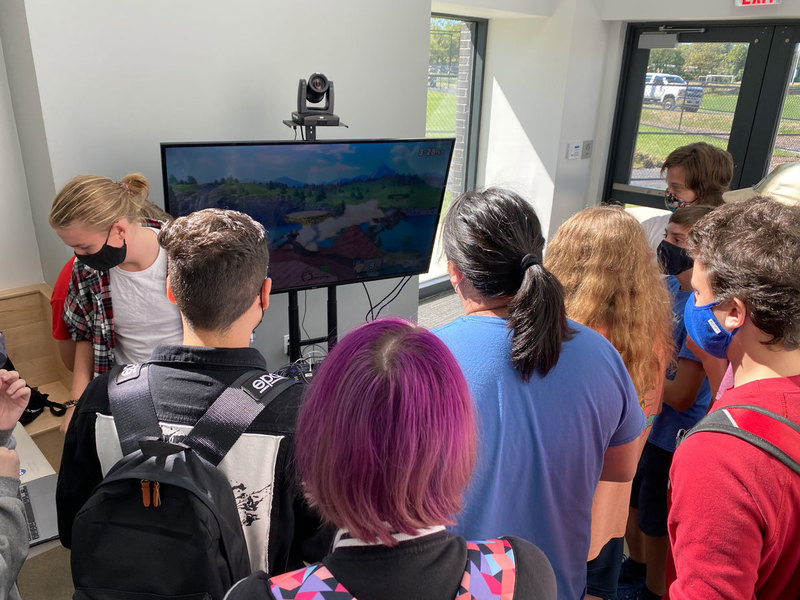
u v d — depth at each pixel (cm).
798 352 86
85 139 217
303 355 318
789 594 85
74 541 89
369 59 290
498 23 450
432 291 490
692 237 102
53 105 206
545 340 93
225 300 99
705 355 147
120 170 229
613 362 103
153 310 181
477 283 101
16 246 247
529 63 441
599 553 150
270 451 96
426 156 262
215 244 99
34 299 245
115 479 86
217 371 99
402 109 312
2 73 227
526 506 100
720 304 94
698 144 247
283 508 100
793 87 397
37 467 192
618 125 478
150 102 229
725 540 78
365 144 246
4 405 107
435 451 56
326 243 260
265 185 234
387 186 260
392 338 61
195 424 96
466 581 58
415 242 281
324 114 242
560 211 470
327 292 299
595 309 123
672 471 88
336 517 58
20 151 238
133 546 87
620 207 135
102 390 102
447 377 59
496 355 95
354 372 58
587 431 98
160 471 85
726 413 85
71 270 185
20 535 96
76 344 194
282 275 258
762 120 412
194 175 218
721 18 392
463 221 101
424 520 58
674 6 401
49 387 253
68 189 158
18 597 95
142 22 219
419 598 56
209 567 87
